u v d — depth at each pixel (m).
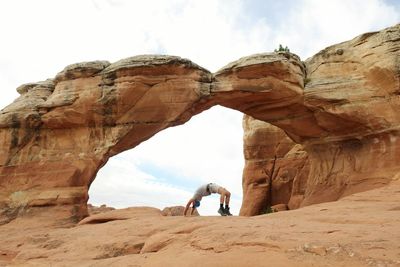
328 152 27.81
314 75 26.56
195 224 10.42
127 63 23.78
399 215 10.22
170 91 24.41
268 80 25.06
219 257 7.39
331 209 12.48
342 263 6.38
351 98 24.45
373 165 24.14
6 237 17.98
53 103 23.89
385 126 23.58
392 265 6.07
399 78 22.80
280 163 36.62
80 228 15.56
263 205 36.50
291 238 7.80
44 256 12.40
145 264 8.30
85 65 24.12
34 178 23.34
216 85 25.58
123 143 25.03
